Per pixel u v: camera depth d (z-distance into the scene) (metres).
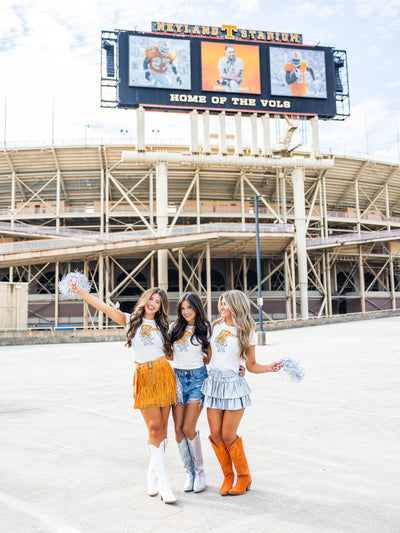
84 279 4.58
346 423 7.05
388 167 60.28
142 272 60.88
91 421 7.61
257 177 54.34
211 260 60.00
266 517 3.73
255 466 5.09
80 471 5.02
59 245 39.88
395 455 5.41
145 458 5.51
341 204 64.25
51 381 12.88
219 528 3.53
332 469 4.93
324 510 3.84
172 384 4.39
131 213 53.22
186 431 4.41
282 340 27.03
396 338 25.67
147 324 4.45
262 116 51.22
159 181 48.91
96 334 31.45
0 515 3.84
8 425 7.36
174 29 50.50
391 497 4.11
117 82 48.41
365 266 64.62
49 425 7.34
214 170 52.28
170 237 41.69
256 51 51.31
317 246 53.59
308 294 56.38
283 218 53.59
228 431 4.32
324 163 52.41
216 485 4.57
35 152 50.75
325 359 16.67
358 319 42.50
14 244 39.72
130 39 48.84
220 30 51.66
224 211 54.66
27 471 5.03
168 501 4.04
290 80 51.88
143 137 48.53
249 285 64.19
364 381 11.43
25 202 55.19
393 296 59.06
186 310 4.53
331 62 53.38
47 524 3.65
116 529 3.54
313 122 52.66
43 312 49.22
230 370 4.43
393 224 63.16
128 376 13.71
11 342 29.34
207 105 49.75
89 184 55.22
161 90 49.06
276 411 8.06
